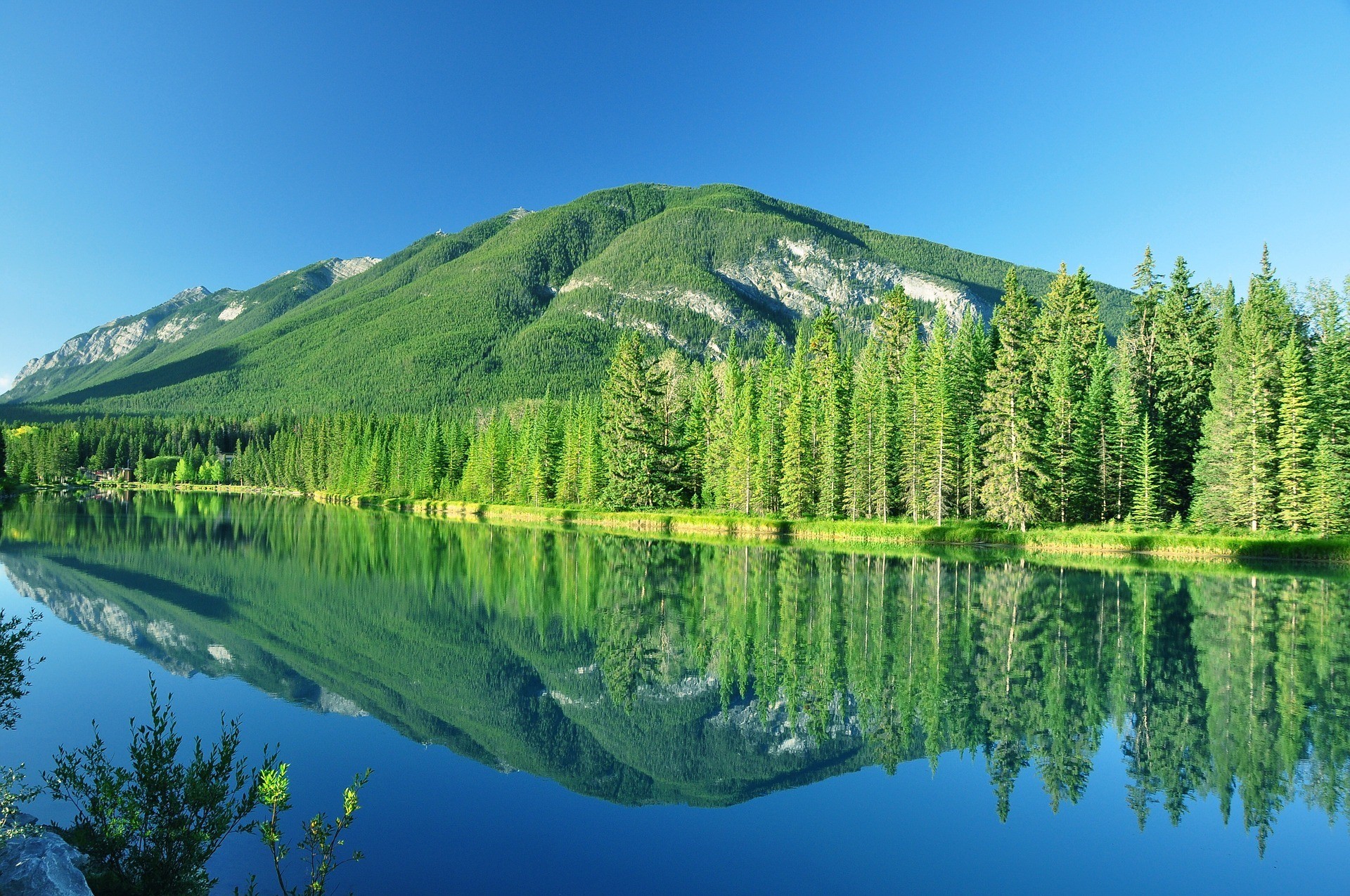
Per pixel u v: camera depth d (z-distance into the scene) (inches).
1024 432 2546.8
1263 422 2373.3
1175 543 2241.6
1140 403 2800.2
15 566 1855.3
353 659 1077.8
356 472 6176.2
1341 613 1347.2
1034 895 473.4
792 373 3641.7
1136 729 780.0
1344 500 2229.3
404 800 613.6
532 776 674.8
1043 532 2466.8
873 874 502.9
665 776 680.4
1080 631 1204.5
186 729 757.3
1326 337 2637.8
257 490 7716.5
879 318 3659.0
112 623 1255.5
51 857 341.1
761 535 2942.9
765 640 1165.7
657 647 1144.2
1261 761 697.6
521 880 485.7
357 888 465.7
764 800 626.5
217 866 482.9
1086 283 3034.0
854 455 2977.4
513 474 4542.3
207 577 1790.1
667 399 3880.4
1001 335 2965.1
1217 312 3339.1
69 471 7258.9
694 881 486.0
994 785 654.5
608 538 2886.3
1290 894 480.4
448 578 1820.9
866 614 1344.7
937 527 2662.4
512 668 1038.4
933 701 873.5
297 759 697.0
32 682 906.1
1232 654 1061.1
